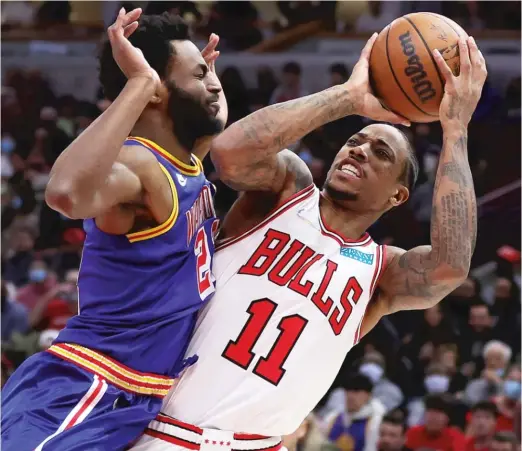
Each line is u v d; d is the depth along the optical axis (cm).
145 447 579
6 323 1475
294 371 598
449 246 608
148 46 564
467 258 611
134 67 523
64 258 1767
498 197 1867
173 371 575
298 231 617
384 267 645
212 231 615
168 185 551
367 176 627
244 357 590
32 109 2248
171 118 567
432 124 1942
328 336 610
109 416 541
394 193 641
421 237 1698
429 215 1788
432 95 600
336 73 2053
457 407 1198
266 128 579
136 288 555
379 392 1320
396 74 598
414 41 595
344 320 618
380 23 2272
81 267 574
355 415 1194
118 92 596
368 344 1411
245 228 628
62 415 533
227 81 1991
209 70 597
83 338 555
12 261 1759
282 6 2312
